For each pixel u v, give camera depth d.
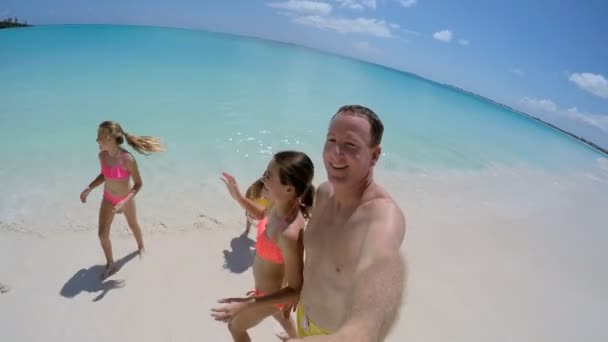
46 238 2.72
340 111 1.01
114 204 2.39
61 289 2.31
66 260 2.55
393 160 5.83
